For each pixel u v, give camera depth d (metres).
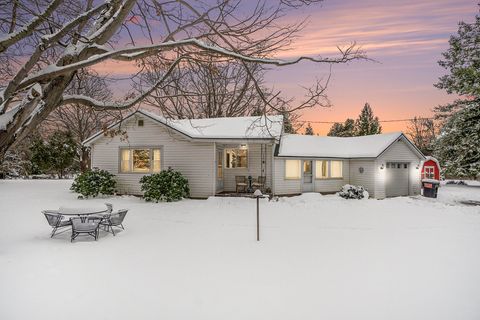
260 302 4.65
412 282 5.47
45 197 17.44
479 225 10.78
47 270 5.92
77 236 8.73
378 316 4.26
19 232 9.23
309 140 22.53
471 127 27.09
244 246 7.72
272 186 18.73
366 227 10.27
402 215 12.87
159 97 4.46
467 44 25.28
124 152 19.06
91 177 17.66
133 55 4.00
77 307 4.46
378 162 19.95
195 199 17.56
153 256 6.86
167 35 4.51
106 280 5.46
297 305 4.57
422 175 26.38
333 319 4.18
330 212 13.50
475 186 28.70
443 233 9.45
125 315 4.25
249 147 19.33
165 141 18.28
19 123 3.08
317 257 6.86
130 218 11.73
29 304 4.54
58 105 3.60
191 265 6.27
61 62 3.42
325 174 20.97
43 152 29.67
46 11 3.25
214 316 4.24
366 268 6.17
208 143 17.59
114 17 3.67
